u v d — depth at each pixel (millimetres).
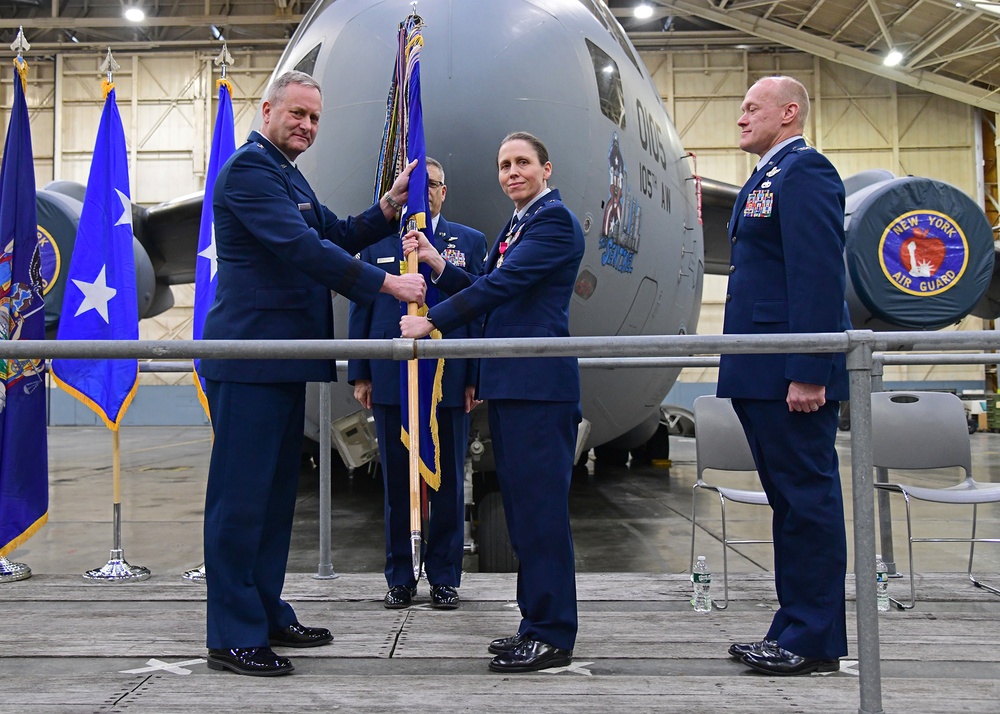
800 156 2514
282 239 2461
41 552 5695
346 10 4734
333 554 5582
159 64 22625
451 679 2367
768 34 20953
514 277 2504
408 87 3203
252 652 2457
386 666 2518
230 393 2547
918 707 2166
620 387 5426
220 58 4930
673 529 6402
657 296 5203
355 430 4680
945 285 5527
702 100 22391
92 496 8758
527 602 2531
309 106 2715
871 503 1960
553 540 2504
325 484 3814
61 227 5543
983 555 5289
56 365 4215
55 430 21906
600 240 4453
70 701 2205
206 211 4836
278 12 21875
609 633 2846
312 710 2135
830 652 2420
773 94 2660
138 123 22609
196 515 7410
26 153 4301
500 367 2568
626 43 5543
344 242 3078
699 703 2188
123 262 4449
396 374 3529
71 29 22641
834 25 20516
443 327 2492
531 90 4195
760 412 2527
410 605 3279
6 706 2170
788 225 2461
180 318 23500
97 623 2992
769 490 2627
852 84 22062
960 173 21797
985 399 19859
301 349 1983
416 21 3246
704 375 22906
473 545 4453
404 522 3375
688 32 22234
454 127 4082
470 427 4465
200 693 2264
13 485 4008
